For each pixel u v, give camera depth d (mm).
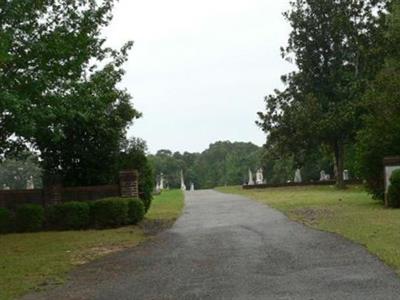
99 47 18656
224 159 103688
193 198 35656
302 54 43125
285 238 13000
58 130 17531
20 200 20078
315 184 47594
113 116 21078
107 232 17312
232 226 16484
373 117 21125
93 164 21031
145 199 21906
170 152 110250
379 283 7691
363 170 20953
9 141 19219
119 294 8227
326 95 42969
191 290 8117
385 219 14945
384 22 35875
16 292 8750
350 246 11016
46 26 16344
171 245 13289
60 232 18031
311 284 7941
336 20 40156
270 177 79125
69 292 8625
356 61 40844
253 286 8078
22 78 15391
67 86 16797
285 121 41469
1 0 14773
